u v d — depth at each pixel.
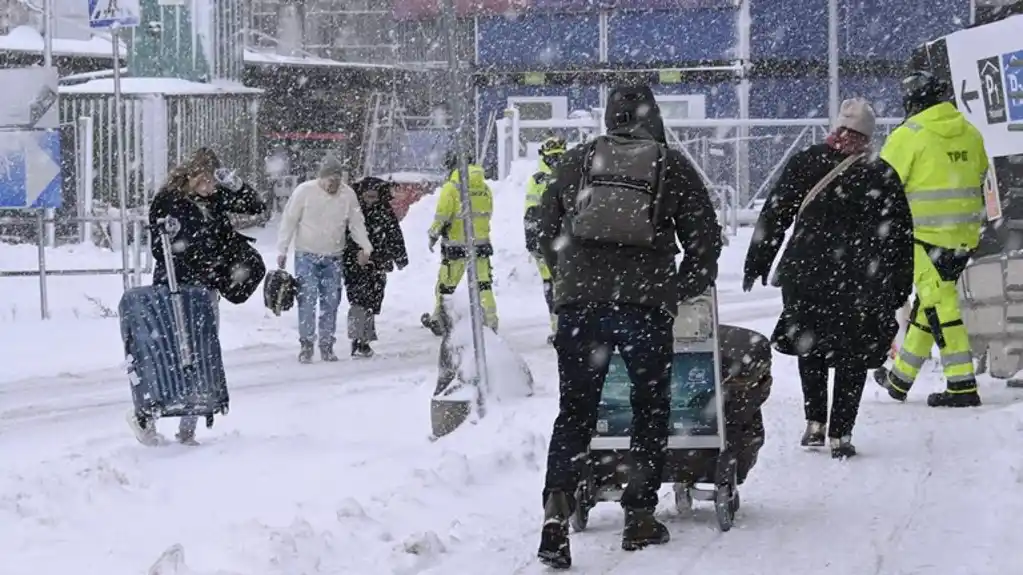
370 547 9.16
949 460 11.78
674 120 37.00
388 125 47.91
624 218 8.67
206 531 9.52
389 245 19.97
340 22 49.91
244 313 24.52
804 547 9.11
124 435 13.79
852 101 12.03
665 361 8.95
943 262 14.47
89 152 31.75
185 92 37.38
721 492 9.50
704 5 42.50
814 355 12.16
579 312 8.85
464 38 44.50
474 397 13.47
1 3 41.44
